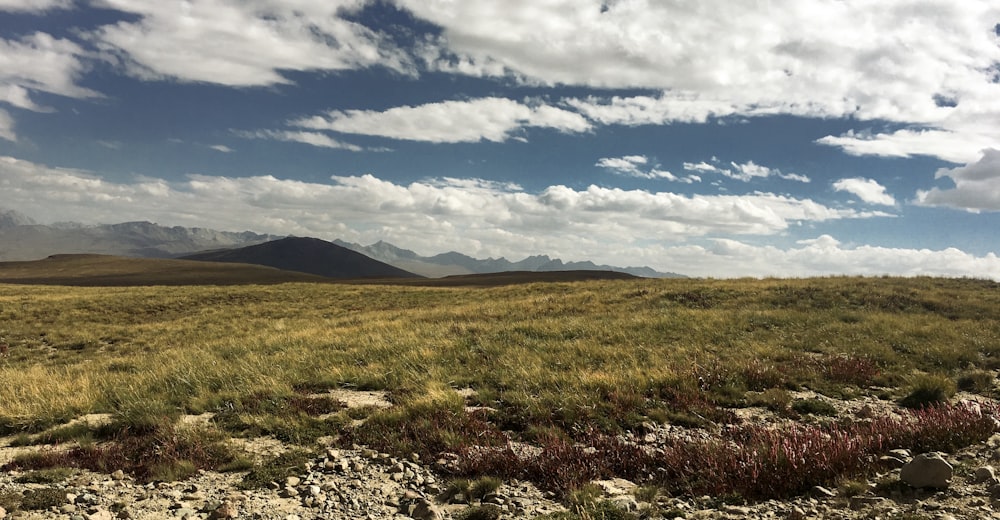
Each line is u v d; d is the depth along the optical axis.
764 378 13.58
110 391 12.58
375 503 6.79
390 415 10.33
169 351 21.14
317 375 14.55
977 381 13.77
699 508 6.30
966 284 34.97
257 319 35.16
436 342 18.95
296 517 6.29
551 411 10.83
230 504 6.41
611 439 8.89
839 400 12.41
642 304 30.31
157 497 6.80
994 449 7.16
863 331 20.89
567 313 28.50
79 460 8.09
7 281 117.88
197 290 52.47
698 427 10.24
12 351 25.31
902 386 13.49
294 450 8.73
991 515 4.98
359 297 48.31
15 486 6.98
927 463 5.95
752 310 26.48
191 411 11.20
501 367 15.12
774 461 6.85
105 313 36.66
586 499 6.43
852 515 5.50
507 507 6.52
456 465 8.02
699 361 15.28
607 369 14.45
